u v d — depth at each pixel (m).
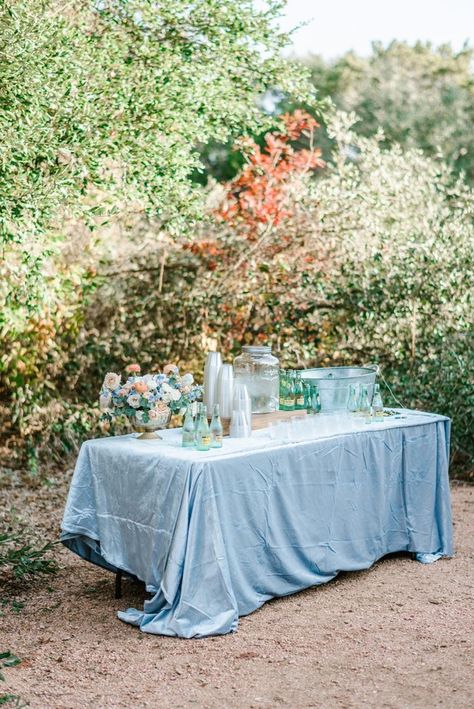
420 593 4.71
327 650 3.88
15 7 5.38
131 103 6.04
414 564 5.29
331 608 4.45
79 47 6.05
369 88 16.77
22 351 8.19
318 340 8.74
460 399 7.98
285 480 4.52
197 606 4.05
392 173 8.62
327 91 17.72
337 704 3.35
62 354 8.55
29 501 7.06
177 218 6.87
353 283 8.38
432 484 5.46
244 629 4.13
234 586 4.22
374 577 5.00
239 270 8.89
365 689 3.48
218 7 6.99
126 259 8.94
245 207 8.82
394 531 5.30
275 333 8.76
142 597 4.62
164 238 8.73
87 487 4.58
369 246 8.37
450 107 16.31
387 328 8.42
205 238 8.93
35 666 3.72
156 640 3.99
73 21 6.57
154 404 4.56
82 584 4.88
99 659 3.79
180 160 6.42
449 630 4.14
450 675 3.61
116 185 6.12
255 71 7.45
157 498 4.16
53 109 5.77
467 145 15.84
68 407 8.50
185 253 9.00
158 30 7.07
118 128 5.97
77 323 8.65
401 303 8.27
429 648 3.90
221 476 4.15
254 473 4.33
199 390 4.70
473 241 8.17
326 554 4.77
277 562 4.48
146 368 8.98
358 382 5.28
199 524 4.07
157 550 4.16
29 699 3.40
